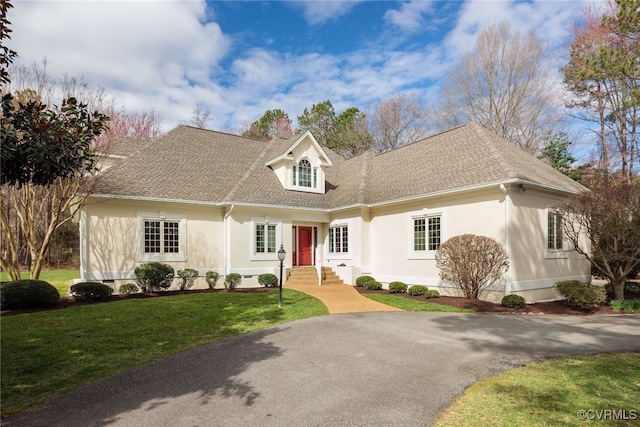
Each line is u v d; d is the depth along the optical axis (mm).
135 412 4246
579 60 21891
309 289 14602
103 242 13445
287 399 4586
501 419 3979
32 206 13141
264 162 19156
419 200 14516
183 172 16406
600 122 24516
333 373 5516
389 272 15930
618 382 5031
